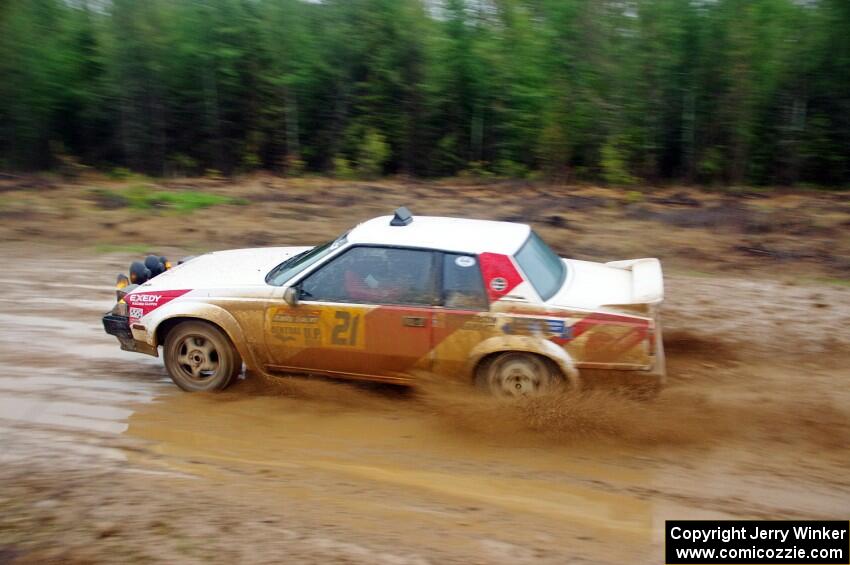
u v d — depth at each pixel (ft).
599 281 19.93
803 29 58.44
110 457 16.31
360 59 66.90
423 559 12.81
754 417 18.89
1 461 15.89
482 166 66.03
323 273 19.12
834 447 17.47
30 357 22.08
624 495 15.38
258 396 19.93
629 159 61.26
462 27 67.00
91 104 65.57
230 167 67.62
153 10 64.23
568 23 62.23
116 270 32.09
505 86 63.72
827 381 21.33
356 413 19.15
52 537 13.05
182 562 12.42
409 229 19.65
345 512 14.35
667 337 24.62
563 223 42.73
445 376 18.70
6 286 29.37
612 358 17.80
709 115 60.18
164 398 19.69
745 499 15.25
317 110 68.28
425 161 67.51
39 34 65.00
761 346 24.04
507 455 17.08
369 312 18.66
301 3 67.77
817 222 43.37
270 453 16.88
